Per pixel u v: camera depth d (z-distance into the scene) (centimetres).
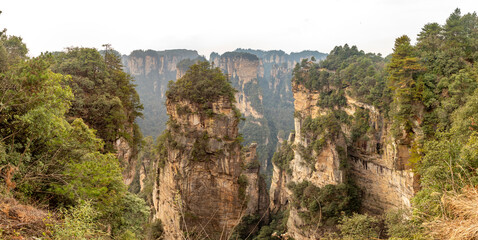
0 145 1301
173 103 4634
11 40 2630
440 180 1438
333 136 5109
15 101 1375
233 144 4281
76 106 2739
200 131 4338
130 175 3978
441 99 3428
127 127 3766
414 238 1091
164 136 4766
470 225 785
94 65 3275
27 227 912
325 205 4956
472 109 2383
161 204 4809
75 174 1463
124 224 2114
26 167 1395
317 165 5362
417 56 3925
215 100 4300
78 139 1773
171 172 4431
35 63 1380
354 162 5288
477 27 4147
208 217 4247
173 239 4225
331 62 7612
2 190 1137
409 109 3694
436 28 4269
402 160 4022
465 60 3741
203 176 4284
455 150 1544
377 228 3123
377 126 4791
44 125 1412
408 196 3856
